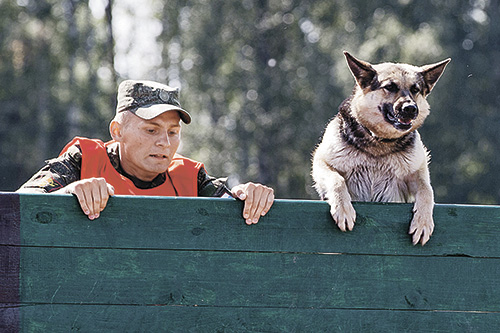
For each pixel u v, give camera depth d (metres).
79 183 4.29
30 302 4.21
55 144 26.47
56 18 25.62
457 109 26.66
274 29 26.25
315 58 26.20
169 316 4.32
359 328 4.48
